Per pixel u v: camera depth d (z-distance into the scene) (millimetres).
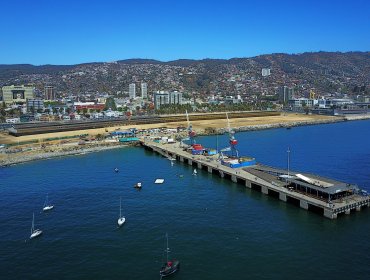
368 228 108938
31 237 104812
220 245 99188
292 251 95438
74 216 121125
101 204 132500
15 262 92062
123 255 94500
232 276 84312
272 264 89188
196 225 112688
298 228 109625
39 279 84562
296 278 83188
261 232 107188
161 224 113625
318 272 85500
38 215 122438
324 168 181250
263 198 139000
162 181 162375
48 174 177625
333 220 115125
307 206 124562
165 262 90562
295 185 139625
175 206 130125
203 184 160125
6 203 134375
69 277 85125
